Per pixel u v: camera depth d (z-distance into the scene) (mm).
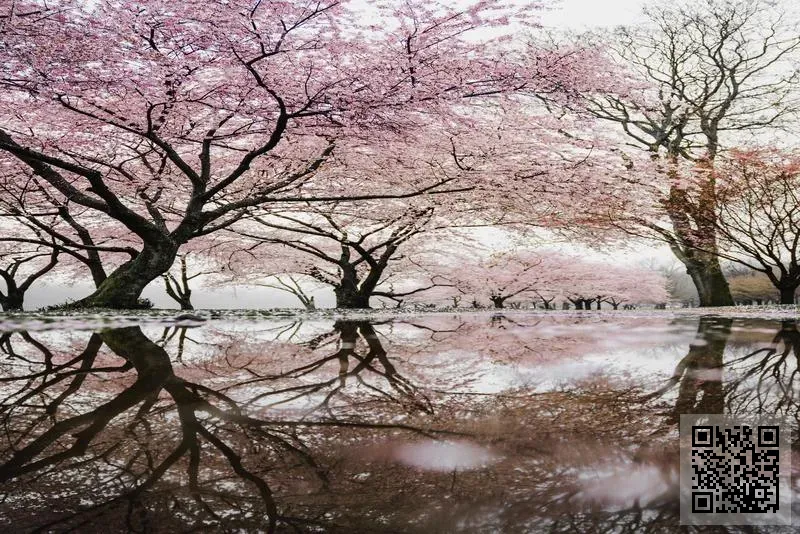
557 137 10320
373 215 13805
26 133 9039
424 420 1563
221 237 16406
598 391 1960
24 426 1515
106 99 7777
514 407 1720
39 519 897
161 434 1438
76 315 7148
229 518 897
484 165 10359
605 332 4730
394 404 1784
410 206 12844
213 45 6711
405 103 7715
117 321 6223
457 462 1171
